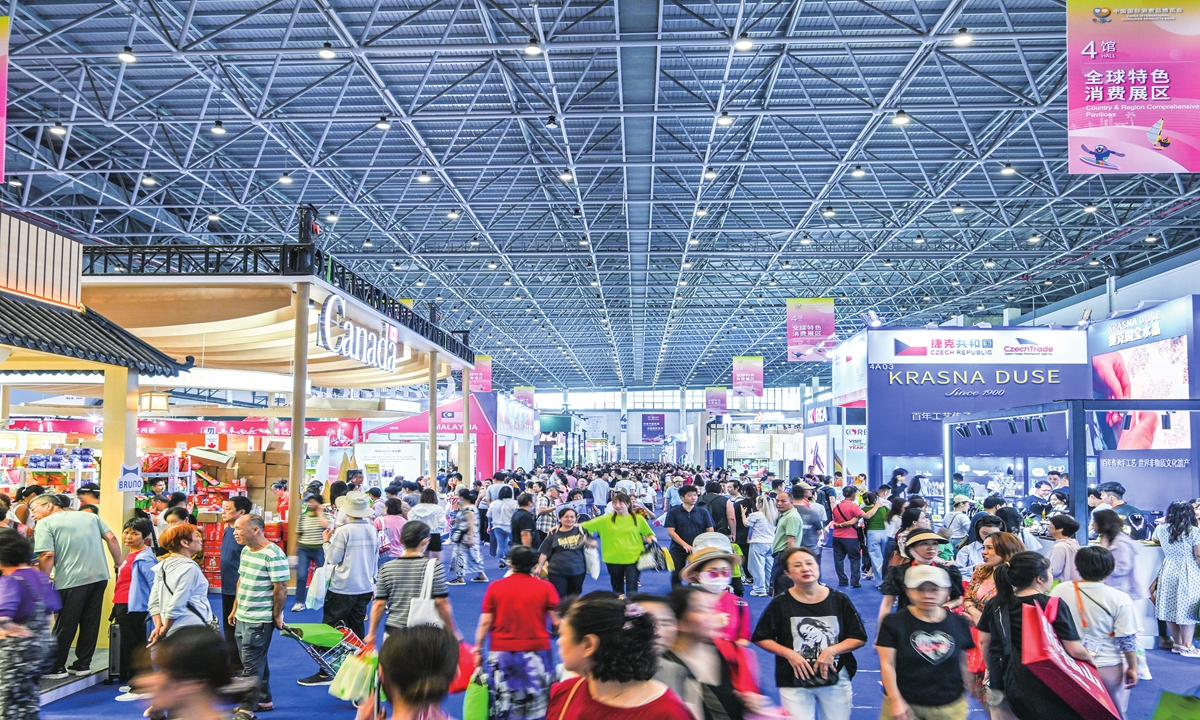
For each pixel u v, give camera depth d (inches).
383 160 808.9
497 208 966.4
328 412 882.1
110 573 305.6
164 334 517.7
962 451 806.5
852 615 164.4
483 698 185.5
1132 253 1169.4
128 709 242.7
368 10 532.4
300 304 455.5
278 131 719.1
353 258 1037.8
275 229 984.3
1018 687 153.9
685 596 135.4
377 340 566.9
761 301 1555.1
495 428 1133.1
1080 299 1182.9
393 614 210.1
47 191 847.1
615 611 100.0
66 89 649.6
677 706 98.3
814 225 1036.5
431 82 633.6
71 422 638.5
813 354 1012.5
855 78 632.4
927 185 800.3
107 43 574.2
